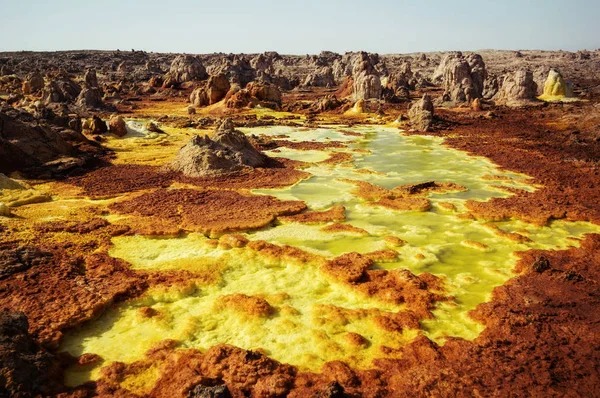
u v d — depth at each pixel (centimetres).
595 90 6862
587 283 1266
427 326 1096
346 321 1107
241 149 2741
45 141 2664
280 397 862
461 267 1413
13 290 1197
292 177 2436
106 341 1040
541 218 1781
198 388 831
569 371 894
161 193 2130
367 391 866
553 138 3566
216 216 1800
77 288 1220
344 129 4225
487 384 864
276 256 1445
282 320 1112
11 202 1941
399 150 3219
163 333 1068
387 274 1350
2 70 8412
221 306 1164
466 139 3606
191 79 8881
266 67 11775
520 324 1070
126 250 1513
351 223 1777
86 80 7388
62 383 897
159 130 3878
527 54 16750
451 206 1938
